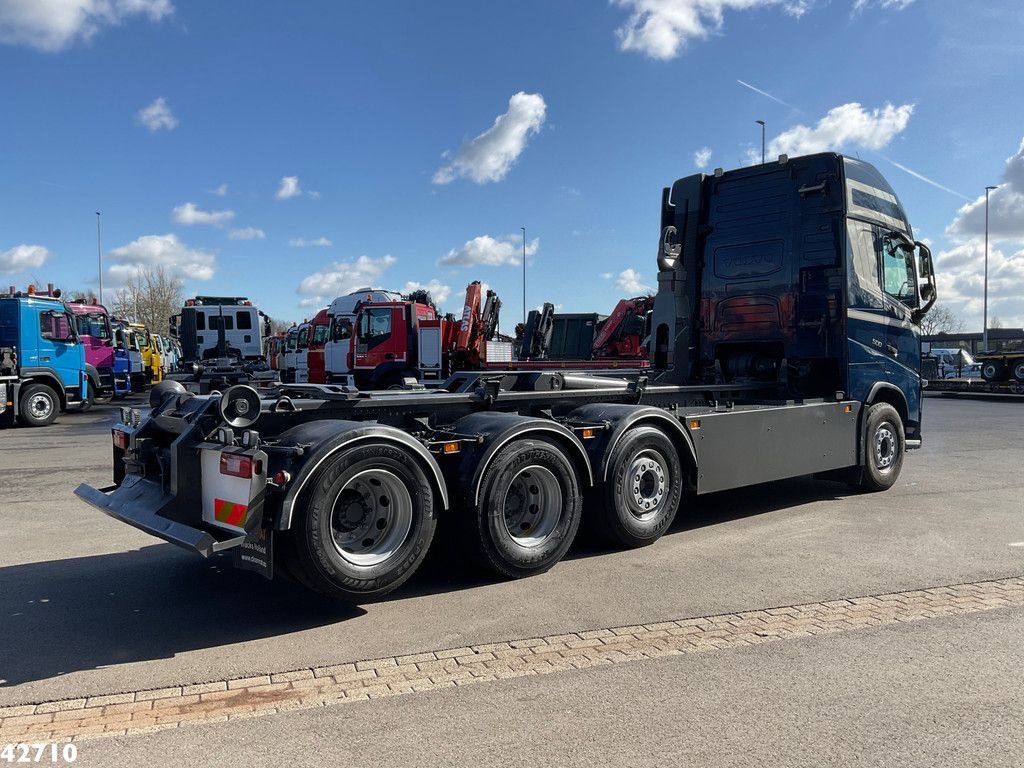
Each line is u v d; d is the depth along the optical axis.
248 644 4.37
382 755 3.12
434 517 5.08
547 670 3.96
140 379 29.42
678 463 6.61
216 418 4.85
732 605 4.96
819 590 5.26
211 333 32.41
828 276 8.27
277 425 5.07
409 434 5.10
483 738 3.25
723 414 6.99
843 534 6.84
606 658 4.11
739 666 3.98
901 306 9.07
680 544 6.53
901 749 3.14
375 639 4.43
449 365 19.89
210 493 4.74
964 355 42.53
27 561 6.14
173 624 4.70
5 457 12.39
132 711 3.55
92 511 8.09
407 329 19.88
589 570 5.78
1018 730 3.30
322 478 4.53
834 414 8.07
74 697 3.70
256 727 3.38
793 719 3.40
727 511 7.85
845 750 3.13
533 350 22.20
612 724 3.37
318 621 4.74
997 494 8.73
